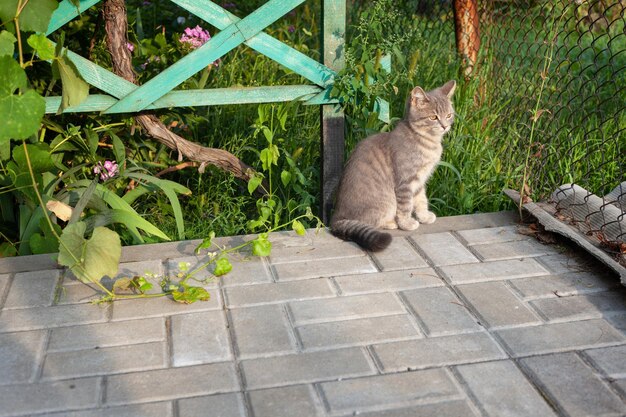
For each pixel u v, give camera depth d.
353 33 3.19
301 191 2.44
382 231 2.30
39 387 1.77
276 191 2.59
